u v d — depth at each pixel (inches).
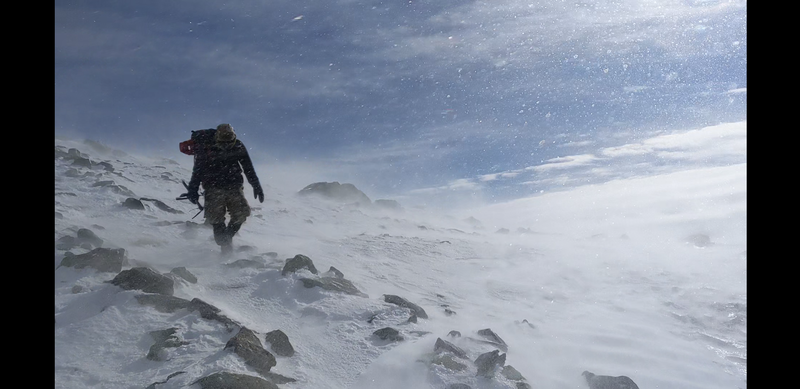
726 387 173.5
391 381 155.7
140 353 155.6
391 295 206.8
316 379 154.8
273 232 326.6
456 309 219.9
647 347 195.6
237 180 261.9
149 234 275.0
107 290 180.1
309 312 193.0
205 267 233.3
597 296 250.8
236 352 152.6
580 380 170.7
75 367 146.6
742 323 218.4
